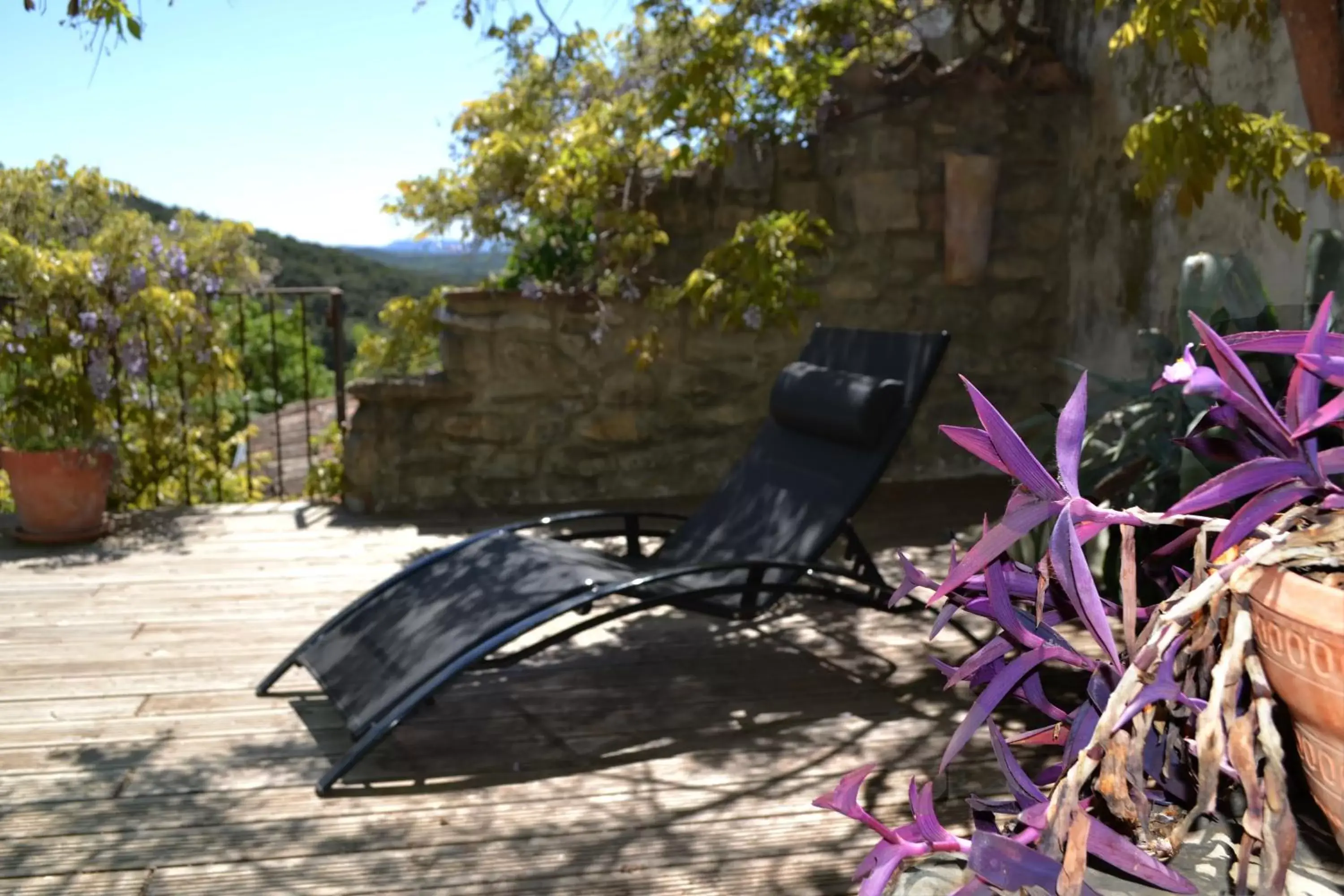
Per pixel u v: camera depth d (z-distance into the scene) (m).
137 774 2.73
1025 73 6.11
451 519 5.62
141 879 2.24
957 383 6.36
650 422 6.05
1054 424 3.31
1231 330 2.62
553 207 5.88
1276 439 1.06
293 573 4.61
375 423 5.76
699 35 5.61
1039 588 1.18
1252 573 0.97
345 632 3.18
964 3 6.20
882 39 6.25
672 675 3.46
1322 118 3.76
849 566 4.67
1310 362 0.98
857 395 3.57
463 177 6.25
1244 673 1.01
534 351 5.87
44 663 3.51
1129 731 1.04
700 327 6.03
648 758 2.84
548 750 2.89
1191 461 2.54
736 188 6.02
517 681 3.41
